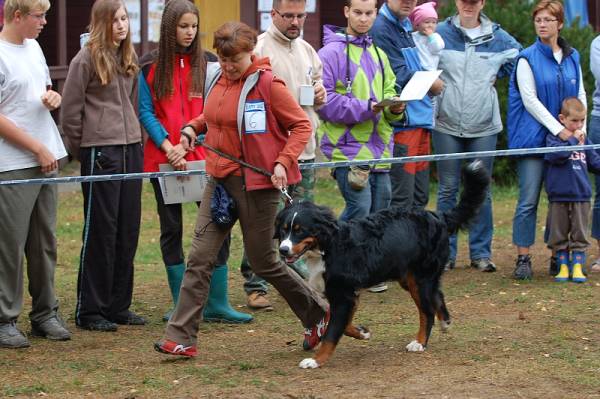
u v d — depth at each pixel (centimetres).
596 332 792
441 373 672
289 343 770
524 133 1010
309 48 898
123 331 823
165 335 709
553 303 901
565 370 679
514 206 1477
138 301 945
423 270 739
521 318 841
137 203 834
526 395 621
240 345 770
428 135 1015
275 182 683
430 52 1015
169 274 845
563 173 988
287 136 706
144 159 834
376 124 932
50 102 758
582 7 2236
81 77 791
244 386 650
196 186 819
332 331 694
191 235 1288
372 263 693
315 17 1964
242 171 692
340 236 683
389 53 983
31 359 730
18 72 744
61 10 1619
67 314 890
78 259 1161
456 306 895
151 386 655
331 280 683
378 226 707
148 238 1291
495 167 1595
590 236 1215
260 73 689
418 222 735
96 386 659
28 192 752
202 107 830
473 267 1070
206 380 666
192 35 812
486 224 1054
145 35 1738
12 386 661
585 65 1588
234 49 677
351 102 908
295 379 664
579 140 988
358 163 860
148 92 827
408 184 998
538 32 1008
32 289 791
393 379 659
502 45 1052
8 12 742
